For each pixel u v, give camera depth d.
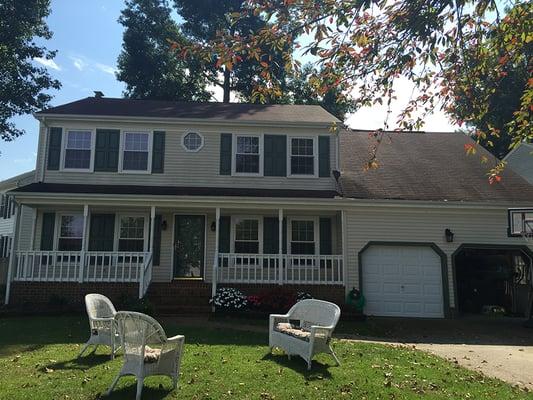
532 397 6.32
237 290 14.24
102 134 16.84
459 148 19.92
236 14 5.71
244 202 14.92
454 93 6.84
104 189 15.77
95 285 14.25
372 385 6.34
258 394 5.78
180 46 5.84
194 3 32.34
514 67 7.68
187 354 7.91
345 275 14.93
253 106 20.23
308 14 5.42
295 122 17.08
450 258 15.20
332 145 17.34
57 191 15.10
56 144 16.66
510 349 10.17
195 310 13.49
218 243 14.99
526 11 5.80
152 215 14.90
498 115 17.80
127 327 5.85
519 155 24.52
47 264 14.34
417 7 5.59
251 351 8.34
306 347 7.18
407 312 14.95
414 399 5.83
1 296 15.69
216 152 17.08
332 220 16.80
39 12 29.20
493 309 16.34
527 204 15.24
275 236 16.59
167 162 16.88
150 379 6.33
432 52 6.06
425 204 15.15
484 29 6.29
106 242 16.23
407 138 21.08
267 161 17.09
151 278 15.48
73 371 6.68
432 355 8.95
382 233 15.27
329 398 5.72
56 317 12.30
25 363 7.19
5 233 26.20
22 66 29.34
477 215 15.48
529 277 15.62
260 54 5.95
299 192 16.42
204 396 5.69
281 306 13.18
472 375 7.41
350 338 10.77
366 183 16.23
